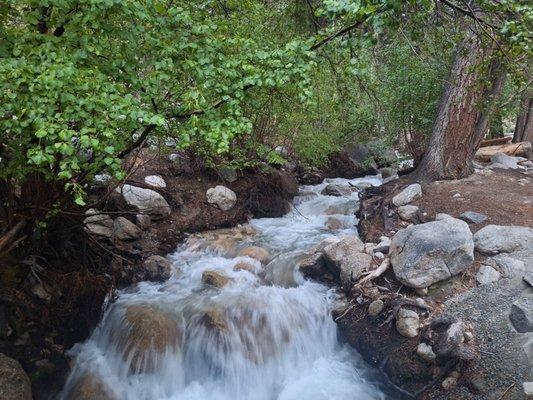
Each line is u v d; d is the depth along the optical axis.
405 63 7.13
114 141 2.94
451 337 3.85
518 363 3.62
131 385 4.23
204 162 7.35
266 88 3.72
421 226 5.02
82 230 4.91
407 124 8.00
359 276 4.90
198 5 4.25
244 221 7.34
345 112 8.32
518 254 4.77
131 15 2.98
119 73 3.12
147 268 5.57
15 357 3.88
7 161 3.41
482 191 6.56
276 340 4.64
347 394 4.20
